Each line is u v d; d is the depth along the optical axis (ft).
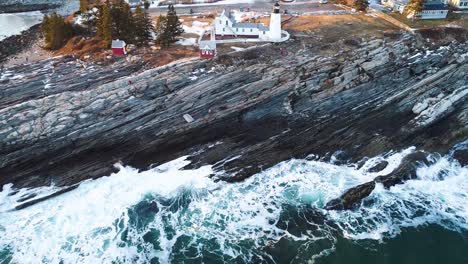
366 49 202.59
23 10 330.54
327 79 181.37
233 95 171.42
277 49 203.00
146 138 154.61
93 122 156.04
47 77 184.55
